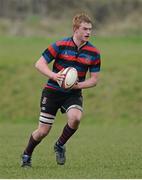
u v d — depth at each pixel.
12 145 36.66
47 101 24.00
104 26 134.75
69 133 24.30
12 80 72.88
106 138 43.06
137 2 142.38
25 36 117.00
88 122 62.62
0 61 79.69
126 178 22.39
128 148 35.03
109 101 67.31
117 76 72.69
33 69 75.75
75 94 24.00
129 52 90.12
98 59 24.17
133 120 63.28
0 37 111.31
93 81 24.19
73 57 23.84
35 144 24.73
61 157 24.95
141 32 130.25
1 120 64.50
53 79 23.42
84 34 23.61
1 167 25.48
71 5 143.12
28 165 25.08
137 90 69.38
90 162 27.59
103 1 141.88
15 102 68.06
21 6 141.50
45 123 24.22
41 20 133.75
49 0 143.38
